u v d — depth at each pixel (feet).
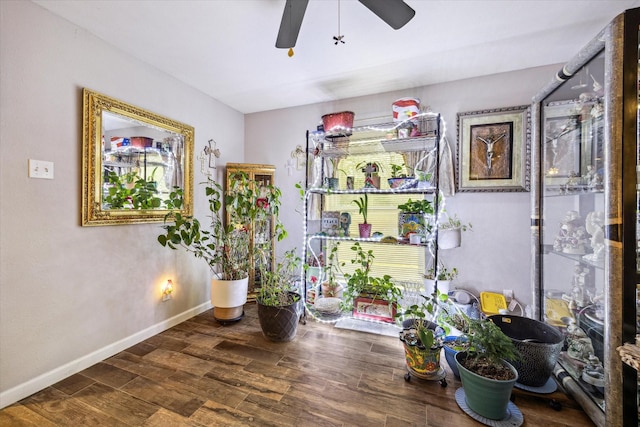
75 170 6.14
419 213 8.16
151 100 7.82
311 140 10.53
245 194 8.88
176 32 6.40
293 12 4.76
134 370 6.17
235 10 5.68
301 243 10.89
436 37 6.60
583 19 5.94
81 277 6.25
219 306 8.46
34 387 5.43
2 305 5.07
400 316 7.72
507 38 6.64
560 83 6.14
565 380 5.35
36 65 5.44
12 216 5.17
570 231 5.99
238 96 10.05
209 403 5.13
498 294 8.30
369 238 8.40
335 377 5.91
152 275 7.91
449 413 4.89
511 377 4.70
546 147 6.91
